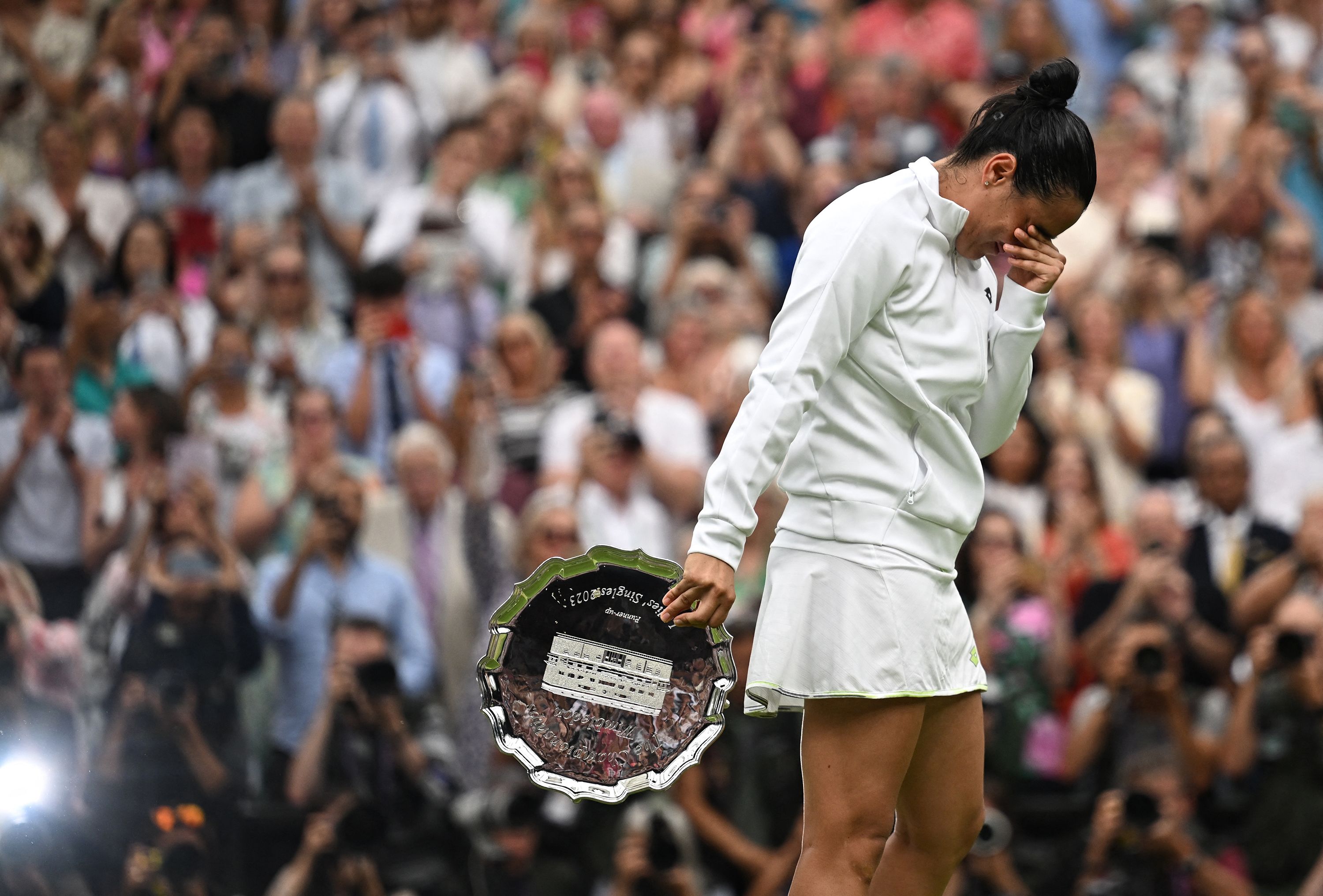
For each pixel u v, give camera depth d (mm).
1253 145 25734
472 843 15992
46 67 27953
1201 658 17391
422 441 18844
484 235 24812
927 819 8352
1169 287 23000
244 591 17016
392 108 26469
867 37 30719
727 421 21125
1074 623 17750
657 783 7883
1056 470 19266
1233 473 19422
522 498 20516
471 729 17469
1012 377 8359
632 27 31312
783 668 7895
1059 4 31219
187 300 23062
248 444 20141
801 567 7980
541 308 23266
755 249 25297
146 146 25906
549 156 27750
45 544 19547
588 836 15961
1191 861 15656
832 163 25859
